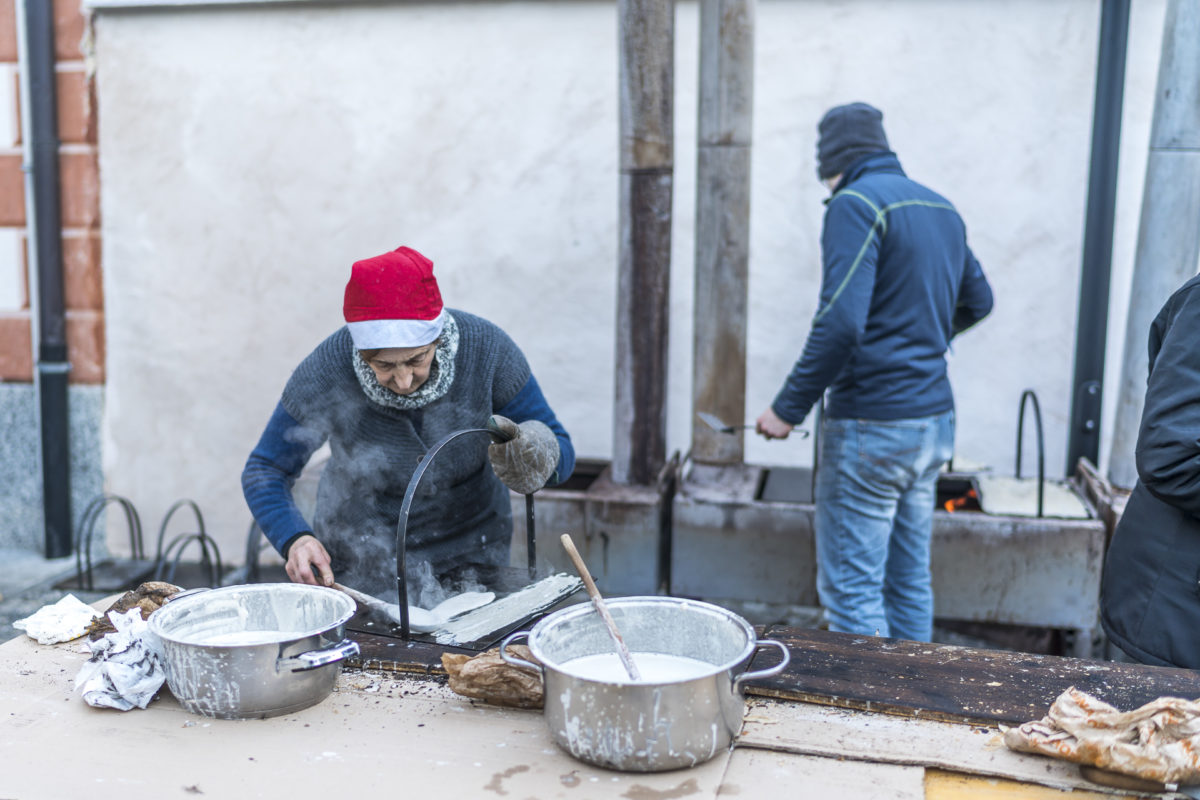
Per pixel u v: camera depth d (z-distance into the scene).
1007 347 3.45
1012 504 2.98
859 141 2.56
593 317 3.69
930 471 2.58
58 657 1.57
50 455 4.05
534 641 1.29
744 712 1.35
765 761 1.25
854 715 1.37
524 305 3.73
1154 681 1.45
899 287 2.43
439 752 1.27
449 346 1.84
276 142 3.80
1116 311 3.35
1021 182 3.34
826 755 1.26
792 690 1.41
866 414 2.49
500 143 3.65
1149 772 1.16
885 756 1.25
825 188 3.47
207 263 3.92
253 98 3.79
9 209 3.98
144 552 4.15
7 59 3.87
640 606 1.41
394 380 1.77
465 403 1.92
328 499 2.03
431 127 3.69
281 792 1.18
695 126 3.50
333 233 3.81
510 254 3.71
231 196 3.86
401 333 1.67
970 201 3.39
